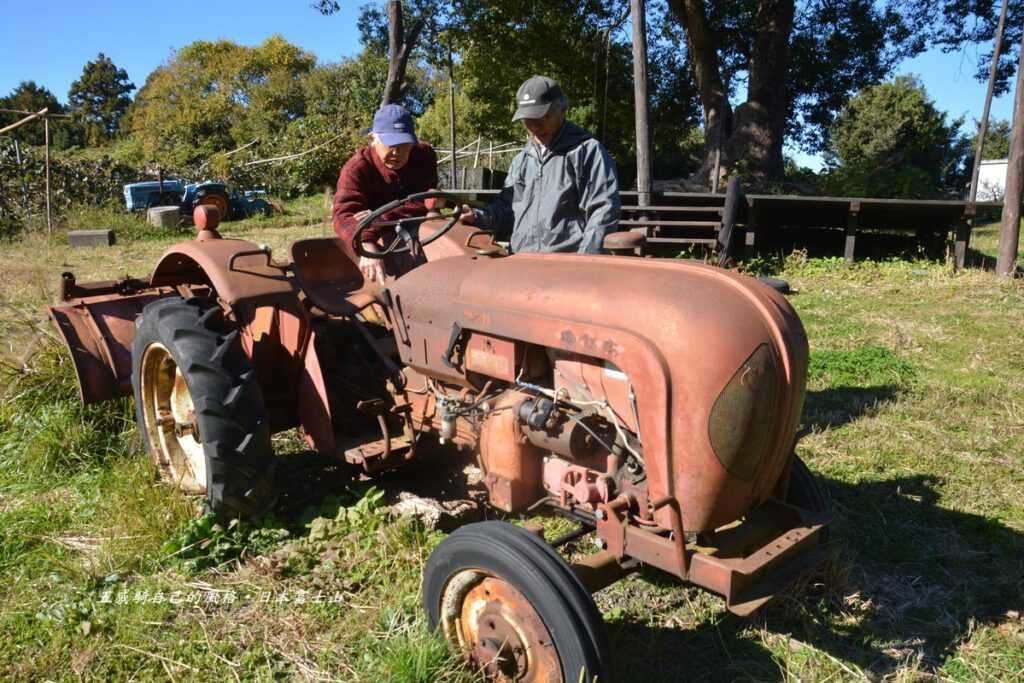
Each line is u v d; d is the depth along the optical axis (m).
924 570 3.18
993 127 43.84
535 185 3.43
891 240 12.47
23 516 3.43
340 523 3.31
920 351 6.39
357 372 3.57
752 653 2.67
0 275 9.15
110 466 3.92
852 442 4.45
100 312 3.98
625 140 23.31
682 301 2.23
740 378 2.14
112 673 2.50
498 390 2.84
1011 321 7.50
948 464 4.16
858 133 44.75
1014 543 3.37
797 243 13.05
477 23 18.12
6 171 16.36
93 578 2.98
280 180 23.14
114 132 72.56
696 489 2.19
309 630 2.71
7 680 2.44
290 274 3.94
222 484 3.14
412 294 3.04
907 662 2.60
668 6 21.08
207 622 2.76
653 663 2.61
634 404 2.25
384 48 21.20
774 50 18.38
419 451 3.35
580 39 19.64
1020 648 2.69
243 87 56.50
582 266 2.63
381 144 3.50
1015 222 10.02
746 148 18.45
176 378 3.59
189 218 17.70
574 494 2.49
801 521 2.45
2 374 4.59
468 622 2.38
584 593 2.12
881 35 21.59
